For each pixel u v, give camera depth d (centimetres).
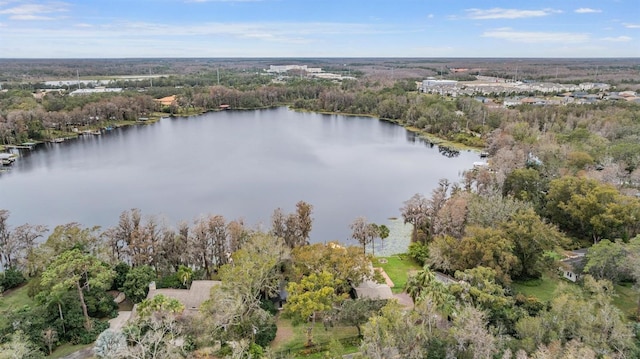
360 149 19500
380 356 4547
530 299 6425
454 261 7694
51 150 19000
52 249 7244
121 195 13050
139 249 7781
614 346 4803
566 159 12250
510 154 12962
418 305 5566
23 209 11962
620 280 7294
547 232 7706
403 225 10981
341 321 5934
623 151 12469
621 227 8619
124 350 5072
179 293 6731
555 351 4559
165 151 18712
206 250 8006
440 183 11831
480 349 4622
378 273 7231
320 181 14588
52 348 5853
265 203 12450
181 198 12800
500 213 8456
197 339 5519
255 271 6372
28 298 7144
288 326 6462
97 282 6350
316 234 10500
